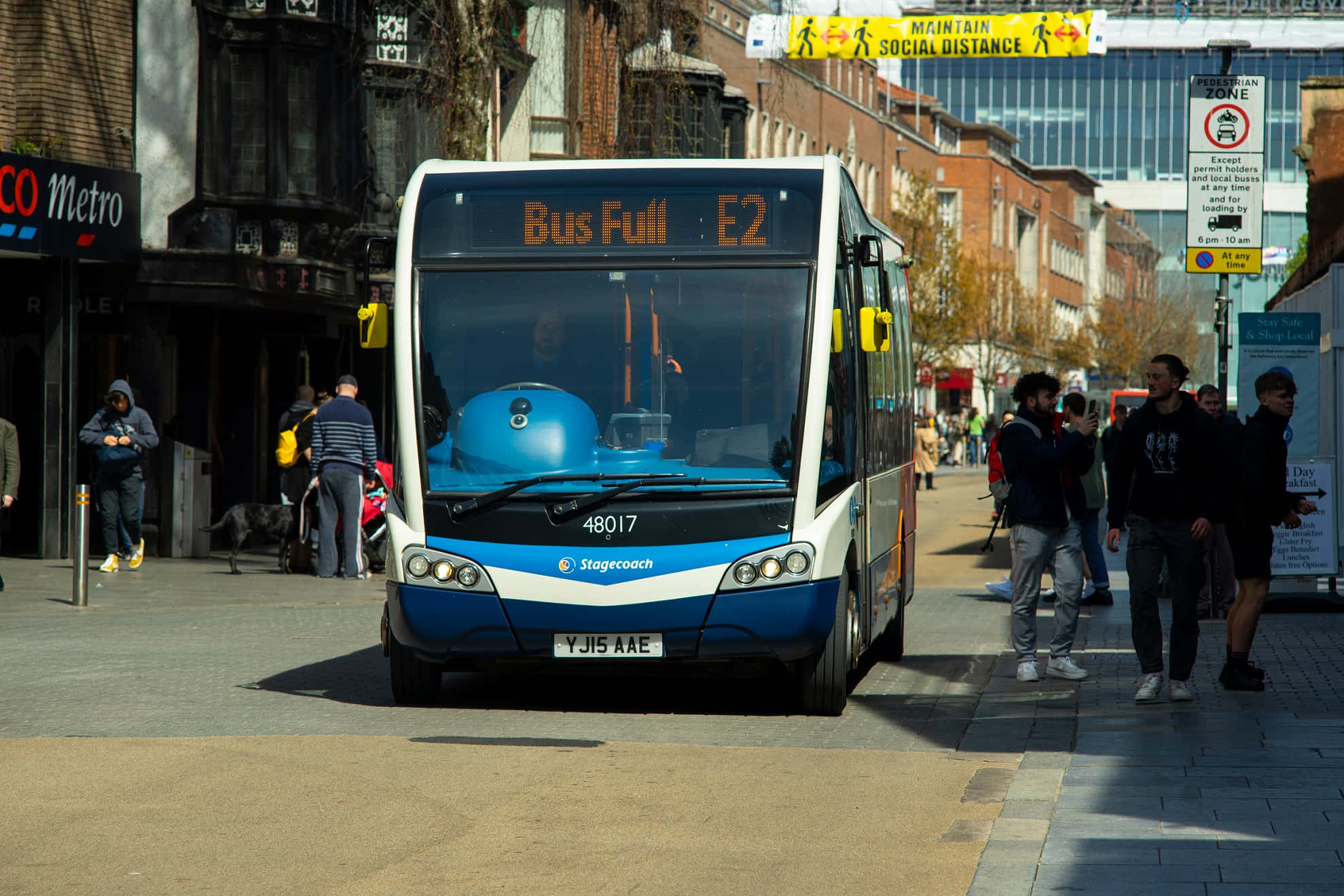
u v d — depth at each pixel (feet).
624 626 72.33
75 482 162.09
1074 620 88.63
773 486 73.05
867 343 77.61
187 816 52.70
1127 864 45.14
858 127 560.61
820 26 255.09
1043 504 87.66
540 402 74.54
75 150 162.30
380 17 196.34
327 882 44.98
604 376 74.74
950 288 499.92
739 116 384.47
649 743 68.33
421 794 56.49
